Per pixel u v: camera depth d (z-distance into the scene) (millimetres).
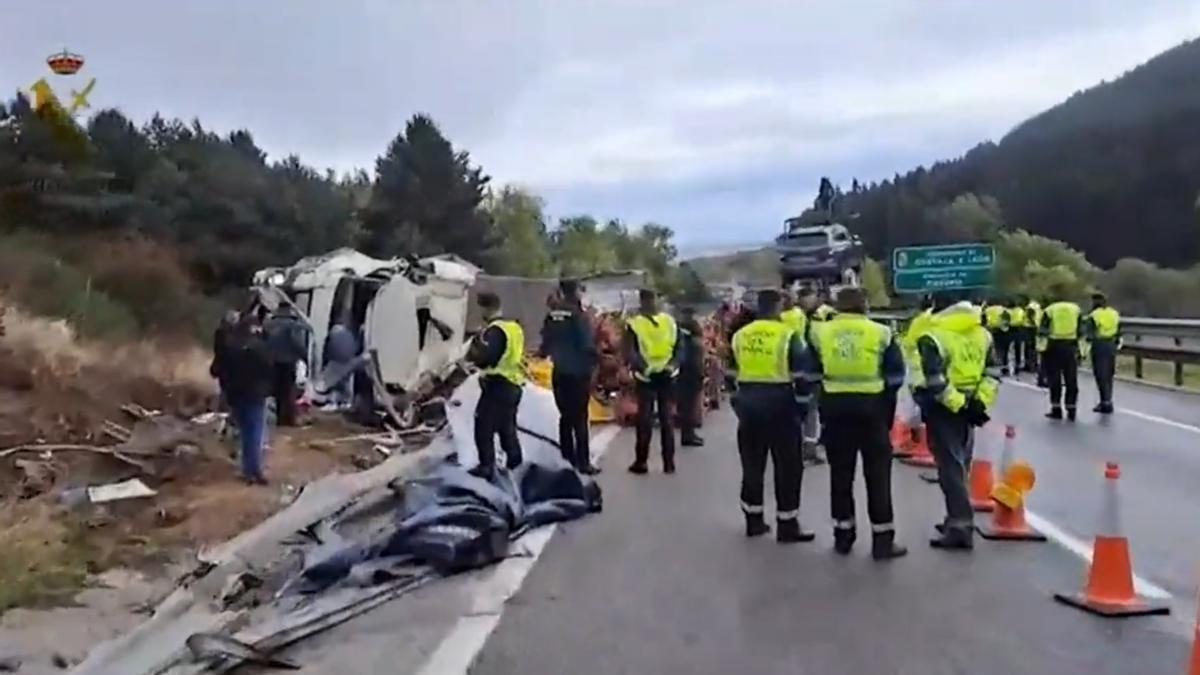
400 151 61750
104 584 8312
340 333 18438
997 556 9133
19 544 8531
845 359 9078
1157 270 60156
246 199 46188
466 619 7414
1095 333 19609
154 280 32438
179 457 13414
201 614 7281
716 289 40219
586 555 9344
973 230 80750
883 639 6836
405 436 17312
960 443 9461
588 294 30594
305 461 14188
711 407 23422
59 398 16328
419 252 56781
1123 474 13031
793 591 8055
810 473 14164
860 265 42469
